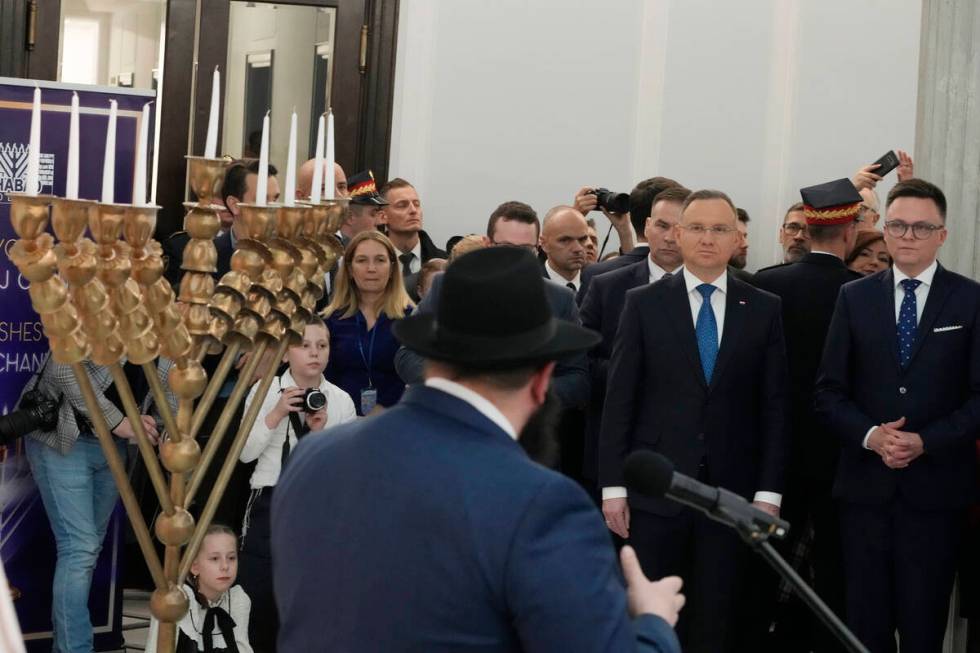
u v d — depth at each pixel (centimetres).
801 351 623
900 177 776
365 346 615
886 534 554
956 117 625
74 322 349
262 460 574
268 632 561
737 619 557
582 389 570
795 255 780
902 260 554
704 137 855
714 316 557
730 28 855
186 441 365
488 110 844
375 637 230
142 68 826
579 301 648
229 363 378
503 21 844
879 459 554
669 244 601
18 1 800
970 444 553
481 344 239
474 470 231
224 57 830
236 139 834
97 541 597
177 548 374
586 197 746
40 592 602
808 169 856
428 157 841
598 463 574
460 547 225
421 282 686
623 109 852
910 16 858
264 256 377
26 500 595
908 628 552
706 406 548
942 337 548
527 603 222
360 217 723
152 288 347
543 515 227
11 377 583
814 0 855
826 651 632
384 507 233
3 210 576
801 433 625
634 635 229
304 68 838
